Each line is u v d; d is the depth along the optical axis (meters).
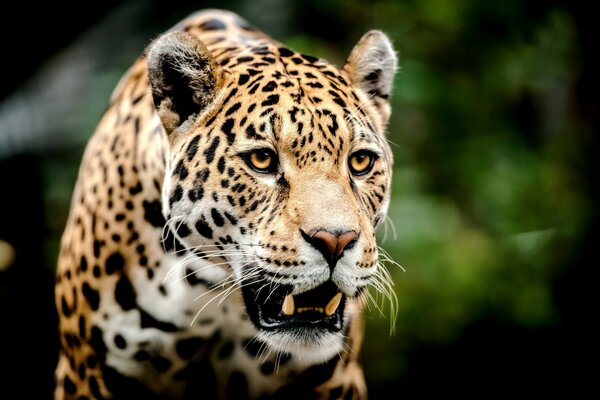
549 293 12.65
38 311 11.77
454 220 12.20
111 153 5.83
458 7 13.27
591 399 12.90
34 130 12.65
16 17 13.68
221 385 5.98
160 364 5.77
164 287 5.54
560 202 13.31
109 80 12.57
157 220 5.50
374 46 5.69
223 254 5.17
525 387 12.92
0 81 13.83
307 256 4.82
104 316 5.65
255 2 13.62
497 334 12.61
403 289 11.53
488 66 13.58
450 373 12.65
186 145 5.16
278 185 4.96
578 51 14.55
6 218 12.22
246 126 4.98
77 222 5.90
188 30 6.55
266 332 5.27
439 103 12.95
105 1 13.81
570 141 14.48
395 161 12.62
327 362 5.72
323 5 13.33
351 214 4.86
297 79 5.14
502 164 13.21
